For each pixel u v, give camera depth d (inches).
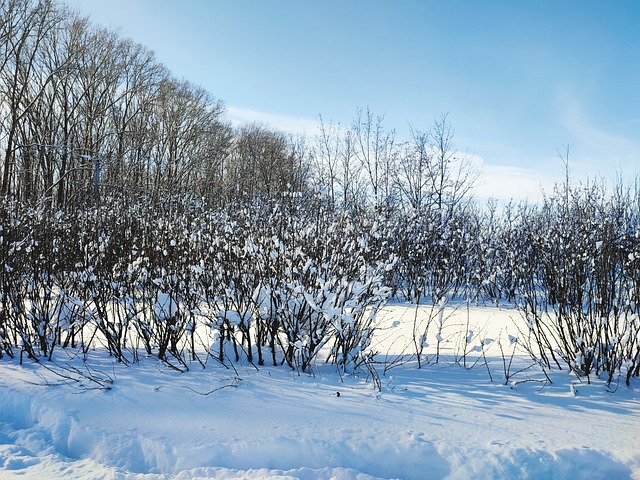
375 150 610.5
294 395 148.9
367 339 183.5
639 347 160.2
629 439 119.6
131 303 197.9
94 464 114.9
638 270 177.5
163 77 1162.0
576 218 367.6
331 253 194.7
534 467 109.4
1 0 782.5
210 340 225.5
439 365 184.7
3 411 143.1
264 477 107.4
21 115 800.9
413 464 113.7
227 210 310.2
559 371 172.7
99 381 158.1
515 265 355.9
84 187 463.2
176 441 121.0
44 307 202.8
